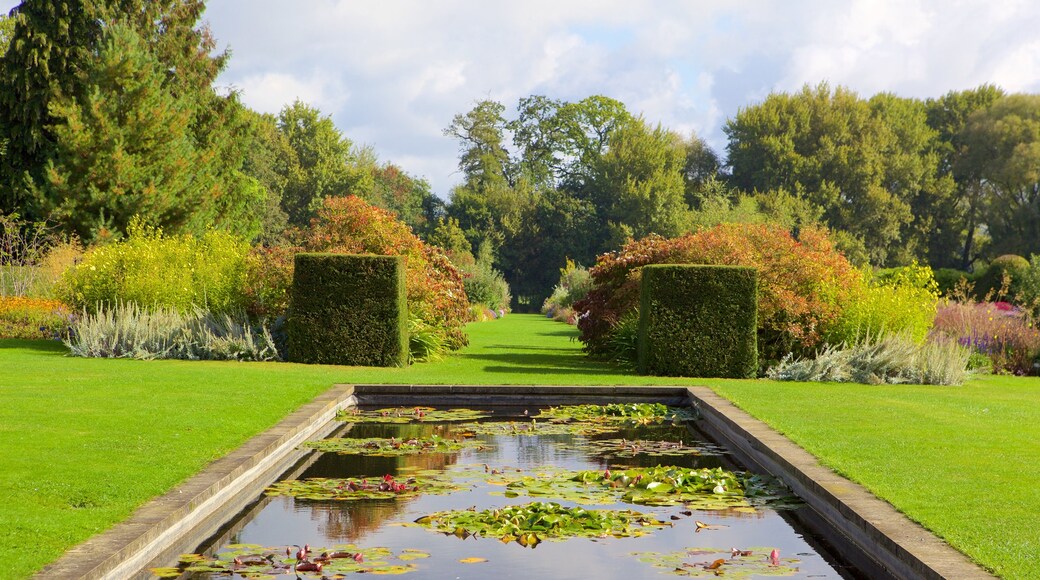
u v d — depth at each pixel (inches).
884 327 533.0
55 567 149.3
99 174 924.0
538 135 2620.6
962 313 633.0
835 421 322.0
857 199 2069.4
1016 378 536.7
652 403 425.1
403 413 391.2
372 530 201.8
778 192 2011.6
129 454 243.8
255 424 302.4
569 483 251.4
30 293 774.5
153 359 533.0
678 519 214.4
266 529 202.7
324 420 353.4
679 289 508.1
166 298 592.4
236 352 541.0
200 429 286.2
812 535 201.6
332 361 534.6
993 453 257.9
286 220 1987.0
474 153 2662.4
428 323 623.2
